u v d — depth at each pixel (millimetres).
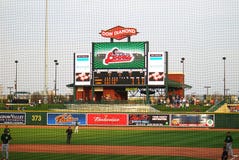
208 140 34469
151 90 75062
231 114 47281
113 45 64812
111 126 49938
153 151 27219
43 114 51375
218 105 53438
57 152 26203
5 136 21984
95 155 24734
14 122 51625
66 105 63375
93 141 33812
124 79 64625
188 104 60844
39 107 62000
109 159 22969
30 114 51625
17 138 36562
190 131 43875
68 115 50875
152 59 63562
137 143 32281
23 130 45094
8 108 60500
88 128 47906
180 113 48469
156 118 48875
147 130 45281
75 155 24625
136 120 49594
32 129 46438
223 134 40188
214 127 47625
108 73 65125
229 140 24031
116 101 63844
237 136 37875
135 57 64000
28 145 30844
